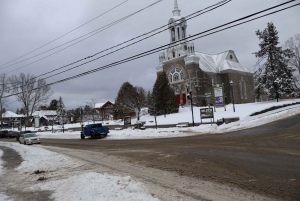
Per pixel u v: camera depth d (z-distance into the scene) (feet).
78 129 179.42
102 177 27.55
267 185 24.16
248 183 25.22
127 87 213.46
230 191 23.21
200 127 92.94
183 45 228.84
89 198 21.74
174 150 51.11
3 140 161.58
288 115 105.70
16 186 30.73
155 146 61.46
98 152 58.65
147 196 20.79
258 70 166.81
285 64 161.89
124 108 204.85
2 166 47.37
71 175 33.78
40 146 88.48
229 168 31.91
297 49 193.57
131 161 42.52
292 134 60.59
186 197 21.98
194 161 38.11
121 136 101.96
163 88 185.37
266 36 164.14
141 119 175.01
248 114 114.21
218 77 234.17
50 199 23.71
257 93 169.78
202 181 27.09
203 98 210.59
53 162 46.16
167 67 234.58
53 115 334.24
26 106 224.74
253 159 35.94
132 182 25.13
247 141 55.98
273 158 35.65
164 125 121.39
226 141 59.16
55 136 149.38
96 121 252.42
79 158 49.60
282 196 21.17
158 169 34.58
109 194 21.97
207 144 56.39
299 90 183.83
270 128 77.05
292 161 33.06
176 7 239.50
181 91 220.43
